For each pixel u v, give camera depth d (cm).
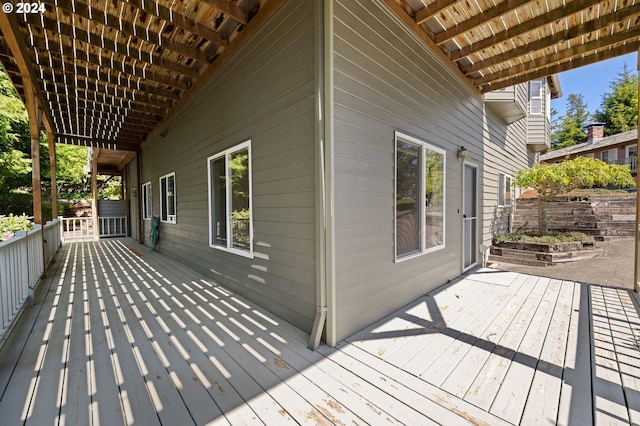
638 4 296
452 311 301
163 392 174
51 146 623
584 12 312
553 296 347
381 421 150
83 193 1656
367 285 266
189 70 418
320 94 228
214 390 176
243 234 353
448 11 316
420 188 347
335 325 232
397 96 303
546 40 355
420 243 349
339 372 194
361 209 258
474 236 520
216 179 416
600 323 269
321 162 228
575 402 163
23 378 188
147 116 624
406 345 230
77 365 204
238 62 341
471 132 493
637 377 186
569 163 652
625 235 792
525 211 959
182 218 555
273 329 263
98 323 278
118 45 343
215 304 331
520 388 176
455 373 192
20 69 340
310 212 247
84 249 775
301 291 261
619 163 1497
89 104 544
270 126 293
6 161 1114
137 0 266
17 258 287
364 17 258
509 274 457
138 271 503
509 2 290
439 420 151
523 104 675
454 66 415
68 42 342
